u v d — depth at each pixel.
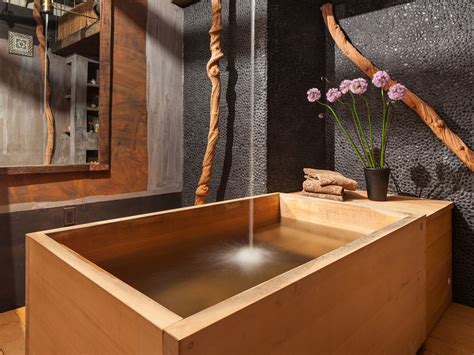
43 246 0.77
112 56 1.86
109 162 1.87
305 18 1.88
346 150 1.90
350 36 1.84
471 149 1.47
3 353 1.20
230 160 1.92
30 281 0.83
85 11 1.82
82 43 1.84
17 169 1.52
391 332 0.91
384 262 0.87
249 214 1.43
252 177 1.78
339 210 1.40
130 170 1.98
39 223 1.62
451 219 1.51
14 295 1.56
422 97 1.60
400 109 1.67
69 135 1.83
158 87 2.10
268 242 1.20
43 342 0.78
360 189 1.84
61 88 1.80
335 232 1.33
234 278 0.87
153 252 1.06
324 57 1.99
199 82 2.12
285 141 1.78
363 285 0.78
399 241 0.94
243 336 0.50
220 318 0.47
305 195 1.57
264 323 0.53
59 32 1.78
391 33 1.69
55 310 0.72
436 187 1.56
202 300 0.75
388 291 0.89
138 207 2.03
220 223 1.29
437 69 1.55
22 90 1.67
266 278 0.88
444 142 1.50
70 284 0.67
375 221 1.28
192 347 0.43
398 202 1.48
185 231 1.17
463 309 1.45
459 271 1.51
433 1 1.56
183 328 0.44
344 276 0.71
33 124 1.71
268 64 1.70
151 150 2.08
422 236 1.11
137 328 0.49
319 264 0.66
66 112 1.82
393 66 1.69
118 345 0.53
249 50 1.78
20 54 1.66
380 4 1.73
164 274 0.89
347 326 0.73
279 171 1.76
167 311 0.49
